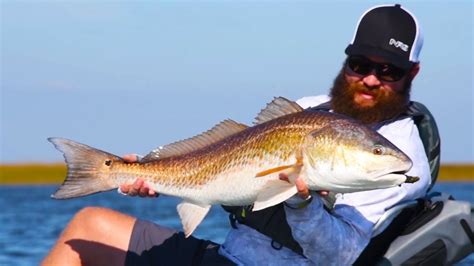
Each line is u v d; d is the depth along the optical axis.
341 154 2.49
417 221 2.99
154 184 2.73
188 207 2.71
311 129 2.53
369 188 2.52
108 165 2.76
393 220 2.98
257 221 2.84
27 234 7.29
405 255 2.96
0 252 6.03
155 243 3.06
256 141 2.59
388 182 2.50
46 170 27.39
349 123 2.52
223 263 2.95
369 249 2.96
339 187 2.52
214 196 2.65
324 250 2.75
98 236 3.06
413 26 2.99
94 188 2.76
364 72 2.97
